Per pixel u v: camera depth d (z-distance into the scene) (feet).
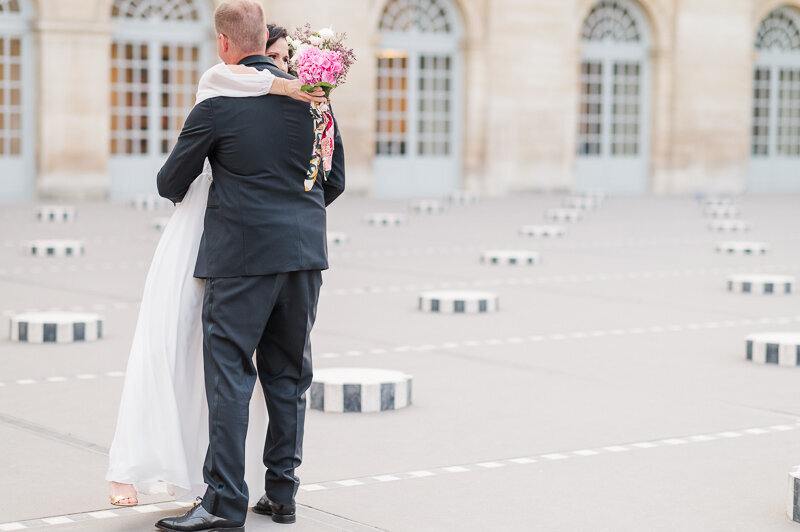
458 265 58.44
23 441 24.32
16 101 93.71
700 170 123.24
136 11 98.02
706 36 122.11
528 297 47.85
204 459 19.02
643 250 67.15
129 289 47.83
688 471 22.79
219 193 18.52
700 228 82.43
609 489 21.48
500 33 111.24
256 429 19.45
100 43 94.79
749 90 124.98
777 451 24.45
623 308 45.19
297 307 18.92
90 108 95.04
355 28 103.50
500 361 34.22
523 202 104.99
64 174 94.79
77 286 48.47
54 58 93.45
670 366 33.76
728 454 24.16
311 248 18.80
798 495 19.57
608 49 119.14
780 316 43.70
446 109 111.65
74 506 19.99
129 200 98.73
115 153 98.63
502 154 112.37
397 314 42.80
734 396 29.86
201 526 18.31
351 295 47.62
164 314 18.70
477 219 86.84
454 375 32.07
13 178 93.91
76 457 23.15
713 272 57.26
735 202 111.75
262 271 18.42
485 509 20.15
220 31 18.75
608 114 119.96
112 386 29.78
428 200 106.11
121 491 18.62
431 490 21.26
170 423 18.54
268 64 18.84
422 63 110.11
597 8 118.32
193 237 18.93
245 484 18.65
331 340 37.19
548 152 114.42
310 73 18.24
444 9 110.11
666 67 120.88
